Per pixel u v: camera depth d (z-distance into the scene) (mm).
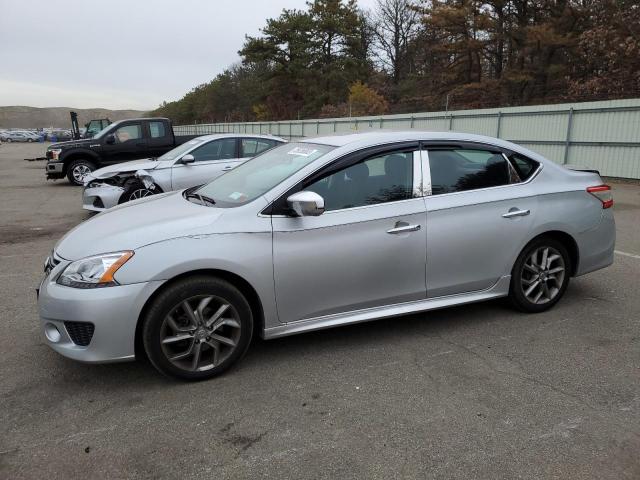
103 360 3201
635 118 14758
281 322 3629
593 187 4723
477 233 4141
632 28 23156
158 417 3043
